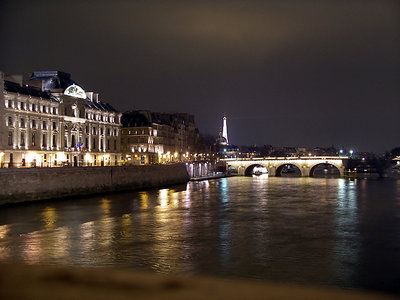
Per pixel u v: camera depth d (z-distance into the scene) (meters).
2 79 109.94
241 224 65.50
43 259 44.38
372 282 37.53
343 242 53.16
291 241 53.59
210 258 45.16
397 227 63.47
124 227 62.41
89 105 152.12
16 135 115.31
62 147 132.88
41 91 132.25
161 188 138.62
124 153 198.12
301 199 103.44
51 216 72.12
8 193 84.62
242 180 195.38
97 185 111.81
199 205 89.50
